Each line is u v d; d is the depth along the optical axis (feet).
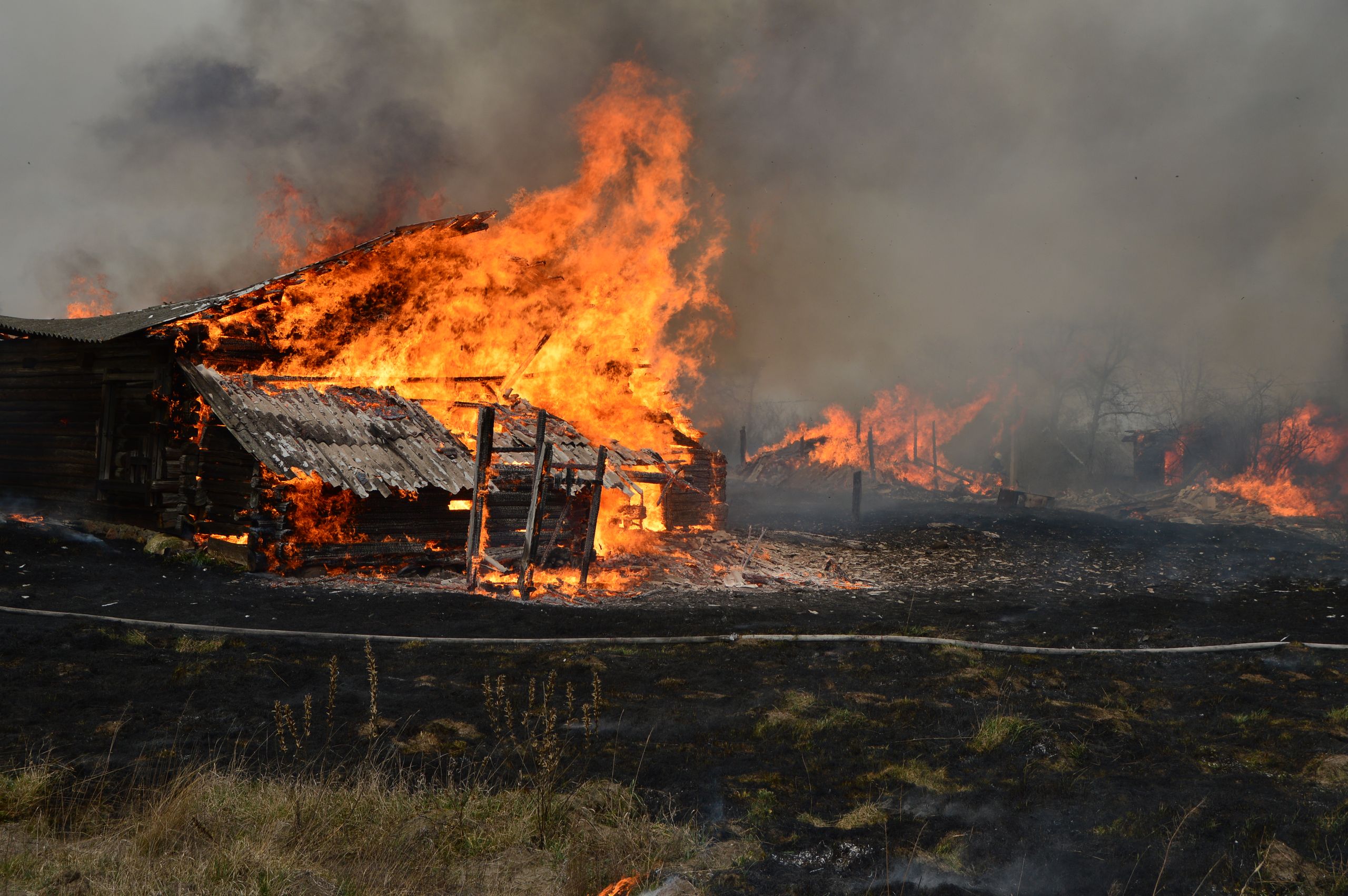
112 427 55.88
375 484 50.78
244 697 25.08
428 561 53.72
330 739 21.48
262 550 49.11
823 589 58.95
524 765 20.35
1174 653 38.29
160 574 45.85
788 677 31.71
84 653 28.53
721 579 59.00
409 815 16.92
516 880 15.10
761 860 16.48
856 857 16.75
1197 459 158.92
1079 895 15.72
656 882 15.26
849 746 23.70
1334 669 36.17
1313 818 19.52
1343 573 71.15
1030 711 28.07
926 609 51.39
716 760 22.13
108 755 19.27
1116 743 25.04
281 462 48.65
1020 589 61.67
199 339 52.90
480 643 34.78
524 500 58.13
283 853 14.83
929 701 28.63
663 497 72.90
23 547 47.65
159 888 13.24
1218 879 16.44
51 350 59.98
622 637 37.50
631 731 24.18
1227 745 25.12
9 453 62.13
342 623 37.24
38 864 13.75
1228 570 72.95
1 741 19.79
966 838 17.84
